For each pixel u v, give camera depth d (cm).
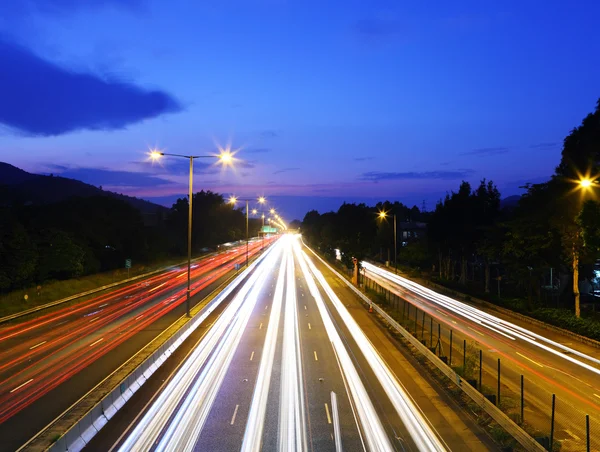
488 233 5231
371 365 2580
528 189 4716
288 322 3775
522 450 1559
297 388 2175
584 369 2628
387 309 4244
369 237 9006
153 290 5747
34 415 1827
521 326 3903
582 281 5844
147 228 9319
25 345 3044
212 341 3108
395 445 1586
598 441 1691
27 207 7125
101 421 1731
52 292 5056
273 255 11775
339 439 1623
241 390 2138
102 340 3122
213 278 6962
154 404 1958
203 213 14138
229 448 1546
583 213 3133
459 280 7556
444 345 3155
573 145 3778
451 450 1557
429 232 7350
